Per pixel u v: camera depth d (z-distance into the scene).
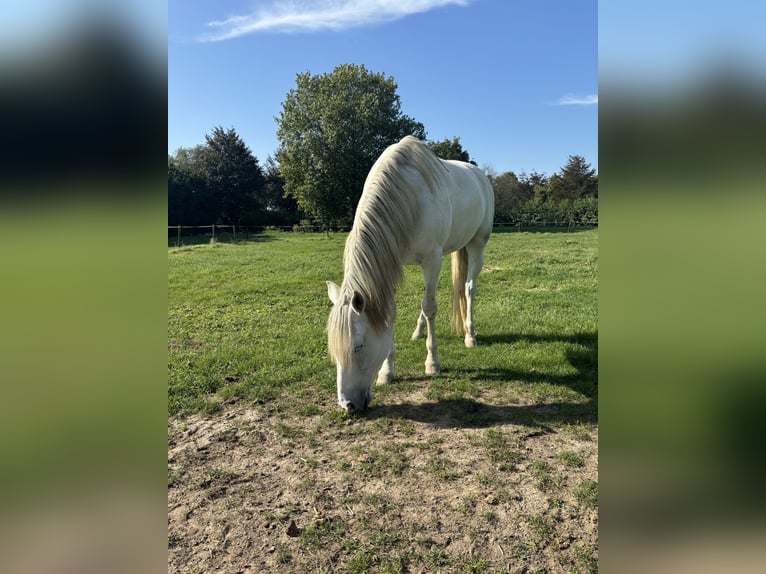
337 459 2.65
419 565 1.86
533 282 8.06
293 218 35.31
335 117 27.84
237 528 2.09
